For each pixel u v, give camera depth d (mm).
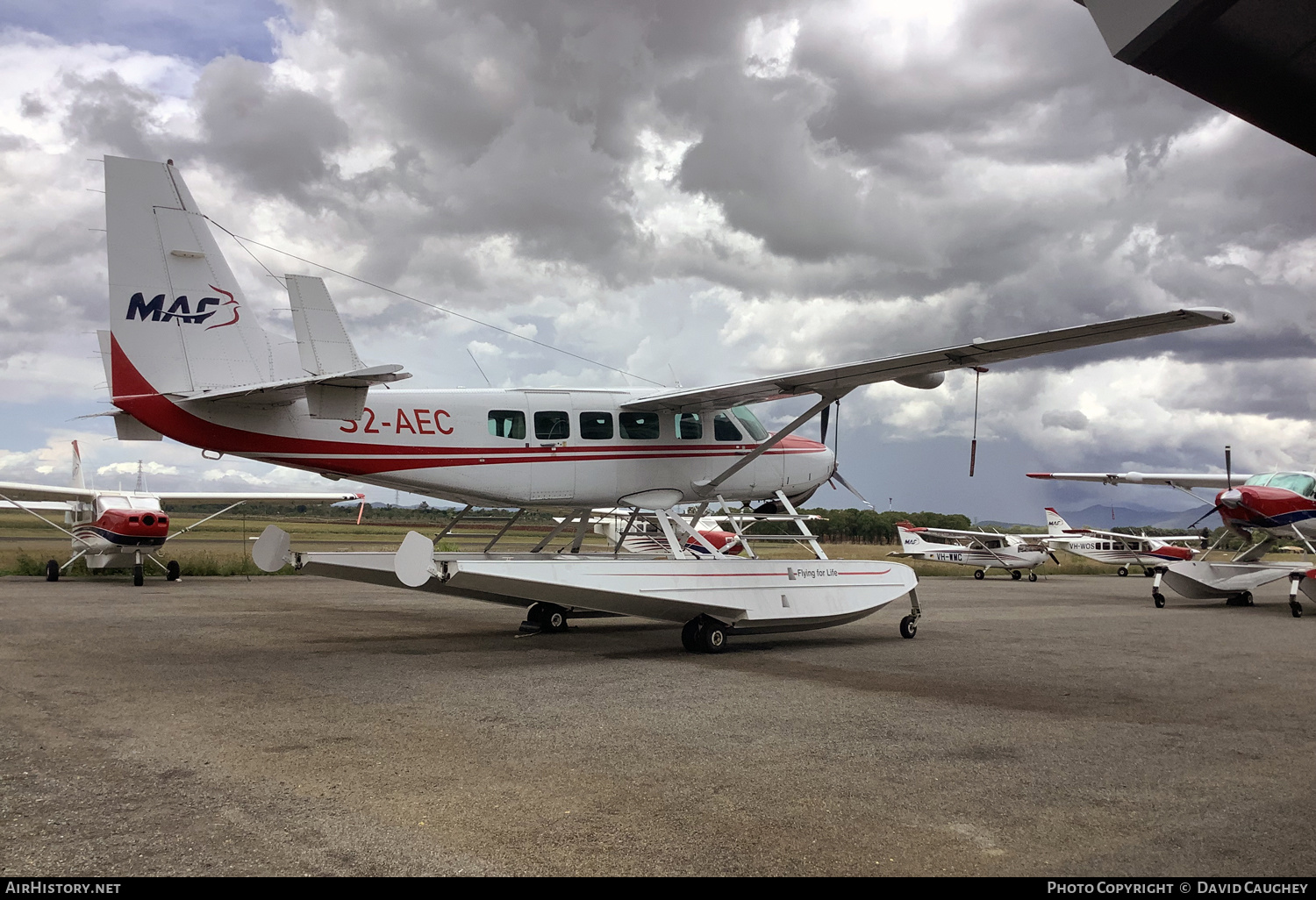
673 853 3400
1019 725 5852
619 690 6965
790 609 10000
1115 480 24812
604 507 10852
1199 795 4289
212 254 9000
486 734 5359
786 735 5441
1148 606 17391
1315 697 7062
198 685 6883
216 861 3234
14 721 5543
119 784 4211
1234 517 18500
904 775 4547
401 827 3654
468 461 9734
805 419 10852
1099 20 2523
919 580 29203
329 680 7262
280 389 8125
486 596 10695
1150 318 7605
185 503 22859
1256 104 2576
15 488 19406
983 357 9195
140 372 8531
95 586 18188
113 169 8602
